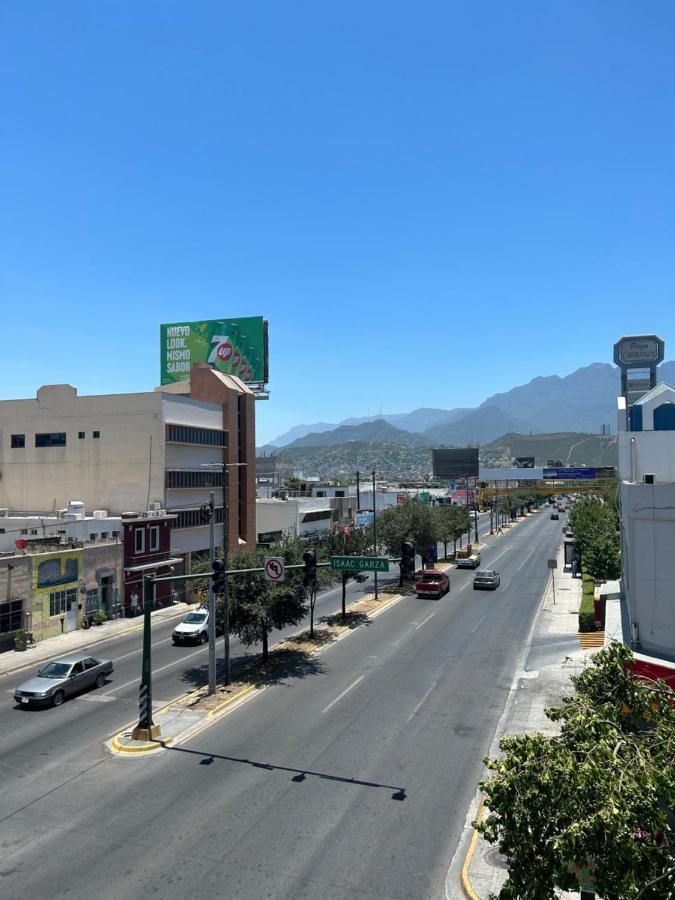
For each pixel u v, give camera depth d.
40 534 41.94
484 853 13.43
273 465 139.38
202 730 21.12
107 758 18.83
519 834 7.68
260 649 32.31
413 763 18.33
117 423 48.78
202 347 66.62
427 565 61.94
